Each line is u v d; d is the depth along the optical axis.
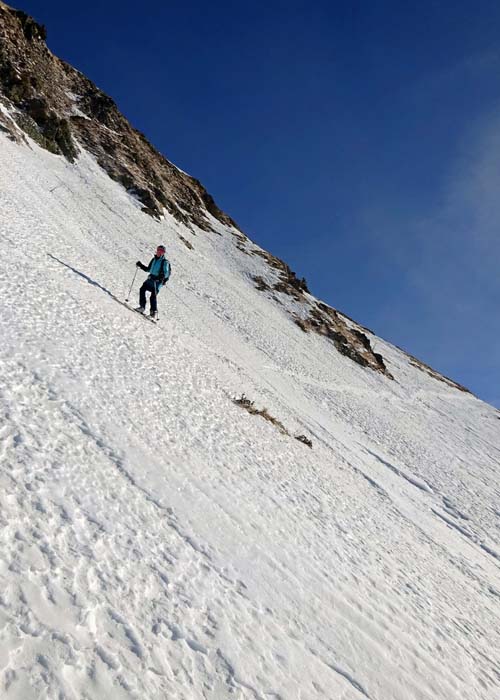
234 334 36.41
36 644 3.64
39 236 16.27
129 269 26.48
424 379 83.12
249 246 78.75
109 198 45.97
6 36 57.44
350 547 9.99
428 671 7.05
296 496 10.84
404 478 25.94
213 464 9.30
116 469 6.82
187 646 4.61
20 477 5.32
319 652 5.91
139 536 5.75
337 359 53.91
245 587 6.17
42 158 41.97
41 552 4.52
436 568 13.16
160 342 15.05
